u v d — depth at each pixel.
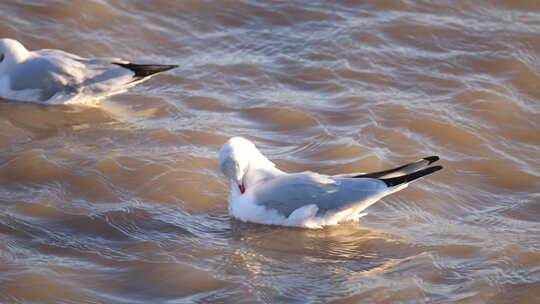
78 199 12.23
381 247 11.39
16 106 15.67
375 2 20.06
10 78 15.88
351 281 10.38
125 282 10.16
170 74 16.91
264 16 19.38
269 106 15.67
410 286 10.23
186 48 18.05
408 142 14.52
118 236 11.31
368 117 15.26
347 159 13.80
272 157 13.80
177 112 15.49
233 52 17.97
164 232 11.53
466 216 12.44
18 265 10.25
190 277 10.34
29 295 9.69
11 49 15.95
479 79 17.05
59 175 12.78
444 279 10.45
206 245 11.23
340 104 15.83
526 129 15.33
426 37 18.66
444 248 11.30
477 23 19.38
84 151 13.71
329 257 11.07
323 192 11.84
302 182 11.92
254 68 17.23
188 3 19.42
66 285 9.94
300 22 19.22
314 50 18.00
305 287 10.20
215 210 12.40
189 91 16.31
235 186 12.29
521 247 11.30
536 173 13.77
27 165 12.99
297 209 11.79
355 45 18.19
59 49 17.39
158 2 19.25
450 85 16.77
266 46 18.22
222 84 16.61
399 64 17.53
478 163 14.00
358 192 11.77
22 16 17.97
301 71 17.14
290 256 11.09
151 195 12.55
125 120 15.17
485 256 11.06
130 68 15.98
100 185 12.62
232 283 10.23
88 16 18.38
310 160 13.80
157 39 18.23
